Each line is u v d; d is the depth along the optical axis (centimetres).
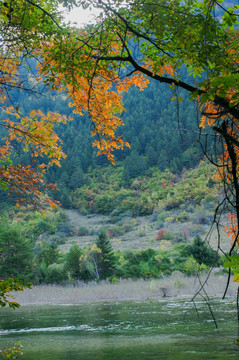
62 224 10694
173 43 409
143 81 604
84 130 18100
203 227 7225
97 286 3188
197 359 736
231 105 276
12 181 735
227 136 337
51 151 762
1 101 721
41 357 847
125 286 2869
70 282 3788
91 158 17088
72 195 14525
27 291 2920
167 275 3478
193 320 1271
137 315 1495
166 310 1584
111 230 9806
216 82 261
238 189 320
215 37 385
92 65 494
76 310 1834
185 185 11188
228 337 946
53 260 4719
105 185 14900
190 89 420
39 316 1677
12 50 587
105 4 427
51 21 498
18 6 496
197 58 398
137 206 11981
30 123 734
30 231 9462
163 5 411
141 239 8106
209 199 8150
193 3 413
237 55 409
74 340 1056
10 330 1295
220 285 2447
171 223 8906
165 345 905
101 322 1377
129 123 17675
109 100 602
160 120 17138
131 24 450
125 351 866
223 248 3831
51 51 504
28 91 630
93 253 4053
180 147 14638
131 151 16662
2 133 5931
